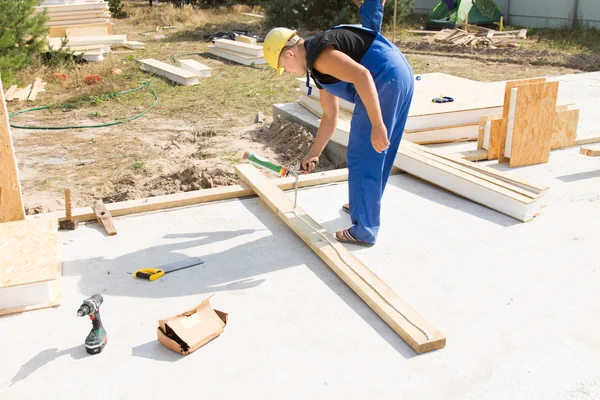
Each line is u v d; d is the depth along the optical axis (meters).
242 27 20.84
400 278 3.53
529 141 5.34
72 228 4.24
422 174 5.07
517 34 17.31
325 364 2.79
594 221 4.25
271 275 3.60
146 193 5.85
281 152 7.36
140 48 16.34
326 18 19.31
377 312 3.17
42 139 8.25
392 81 3.45
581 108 7.57
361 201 3.83
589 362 2.76
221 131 8.44
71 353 2.89
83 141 8.14
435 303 3.26
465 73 12.40
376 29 3.75
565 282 3.44
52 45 13.89
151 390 2.63
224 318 3.06
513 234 4.07
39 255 3.44
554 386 2.60
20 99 10.38
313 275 3.60
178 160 7.14
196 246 3.98
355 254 3.82
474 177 4.68
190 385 2.66
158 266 3.70
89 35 16.23
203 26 21.41
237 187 4.92
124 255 3.86
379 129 3.30
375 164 3.69
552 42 16.09
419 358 2.82
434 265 3.67
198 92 11.12
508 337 2.96
